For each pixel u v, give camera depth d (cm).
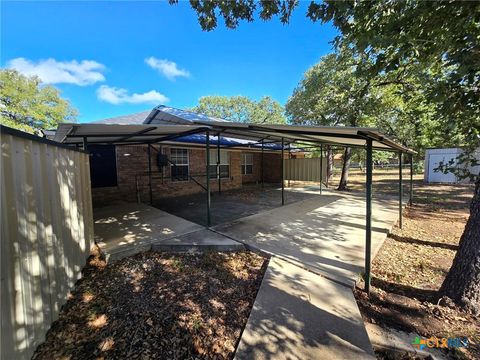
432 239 480
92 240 396
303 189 1242
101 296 268
